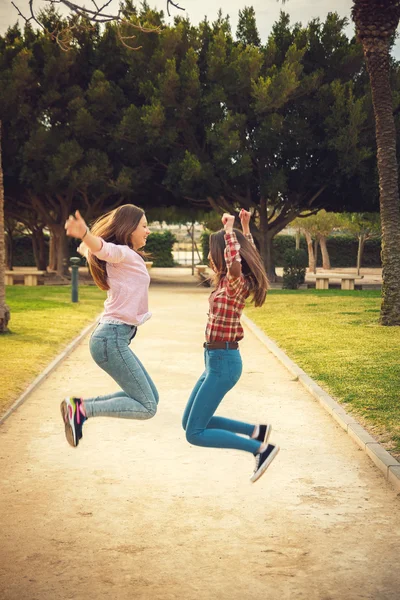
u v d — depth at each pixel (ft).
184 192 93.45
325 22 94.38
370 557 12.37
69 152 92.89
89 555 12.38
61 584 11.22
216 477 17.12
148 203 118.01
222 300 14.19
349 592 11.00
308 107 91.25
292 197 101.04
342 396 25.53
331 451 19.45
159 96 90.53
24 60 93.40
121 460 18.52
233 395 26.91
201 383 14.64
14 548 12.69
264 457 13.98
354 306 65.10
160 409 24.63
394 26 48.16
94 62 99.86
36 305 64.03
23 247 175.94
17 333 43.45
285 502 15.31
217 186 92.94
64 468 17.78
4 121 99.40
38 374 30.01
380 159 48.29
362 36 48.57
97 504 15.10
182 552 12.53
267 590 11.05
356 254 187.73
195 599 10.72
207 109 89.81
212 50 90.89
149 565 11.96
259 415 23.72
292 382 29.55
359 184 94.63
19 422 22.56
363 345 38.88
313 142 91.04
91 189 100.89
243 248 14.67
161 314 59.77
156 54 91.25
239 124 88.94
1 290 43.11
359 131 87.04
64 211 108.99
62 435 21.04
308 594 10.92
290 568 11.88
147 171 99.91
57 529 13.62
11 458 18.63
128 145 97.04
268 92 85.56
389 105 48.19
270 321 52.70
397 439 19.57
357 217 132.98
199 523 14.01
